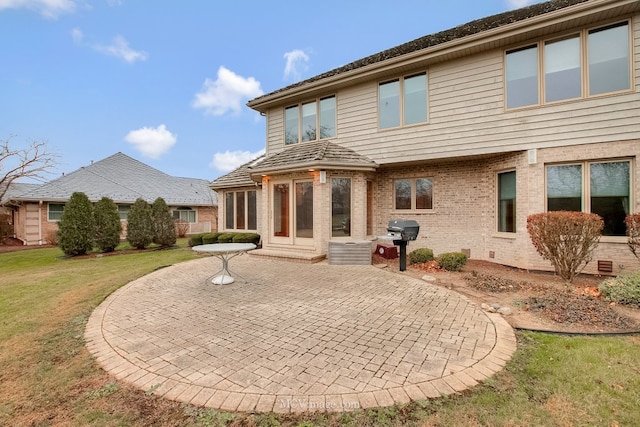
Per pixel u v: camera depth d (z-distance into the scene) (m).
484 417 2.38
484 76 8.16
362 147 10.24
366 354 3.41
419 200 10.41
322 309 4.95
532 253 7.64
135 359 3.39
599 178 7.03
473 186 9.40
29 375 3.15
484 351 3.45
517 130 7.76
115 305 5.36
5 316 4.99
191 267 8.80
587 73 6.98
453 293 5.80
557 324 4.20
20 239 19.38
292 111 12.09
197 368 3.16
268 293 5.94
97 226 13.01
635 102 6.55
